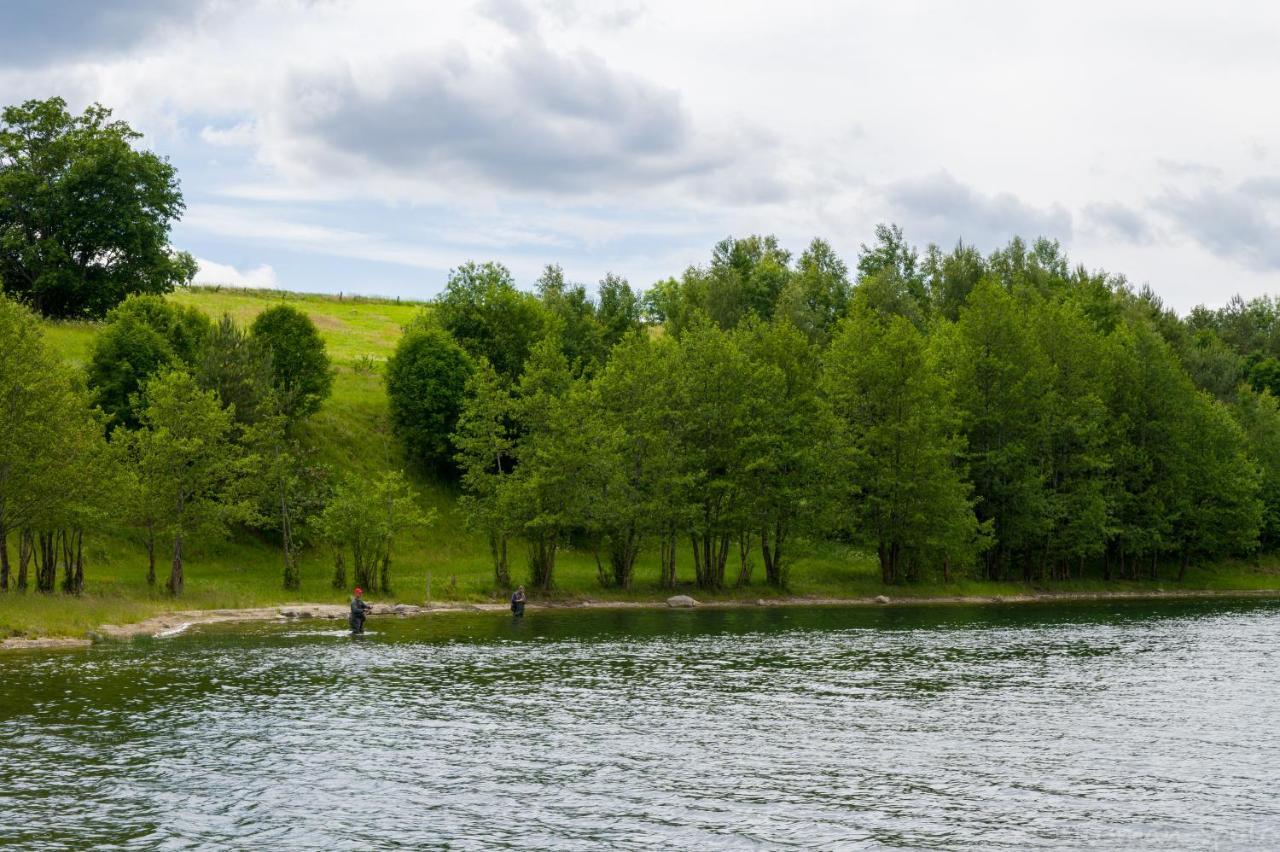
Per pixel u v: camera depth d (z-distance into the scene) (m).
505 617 71.75
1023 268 147.62
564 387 87.06
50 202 113.31
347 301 175.62
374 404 112.69
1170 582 115.12
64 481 59.75
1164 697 42.12
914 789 28.16
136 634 57.22
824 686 44.09
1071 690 43.69
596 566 97.31
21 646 51.62
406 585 83.38
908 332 94.44
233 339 89.38
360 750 31.67
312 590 78.06
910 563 98.75
